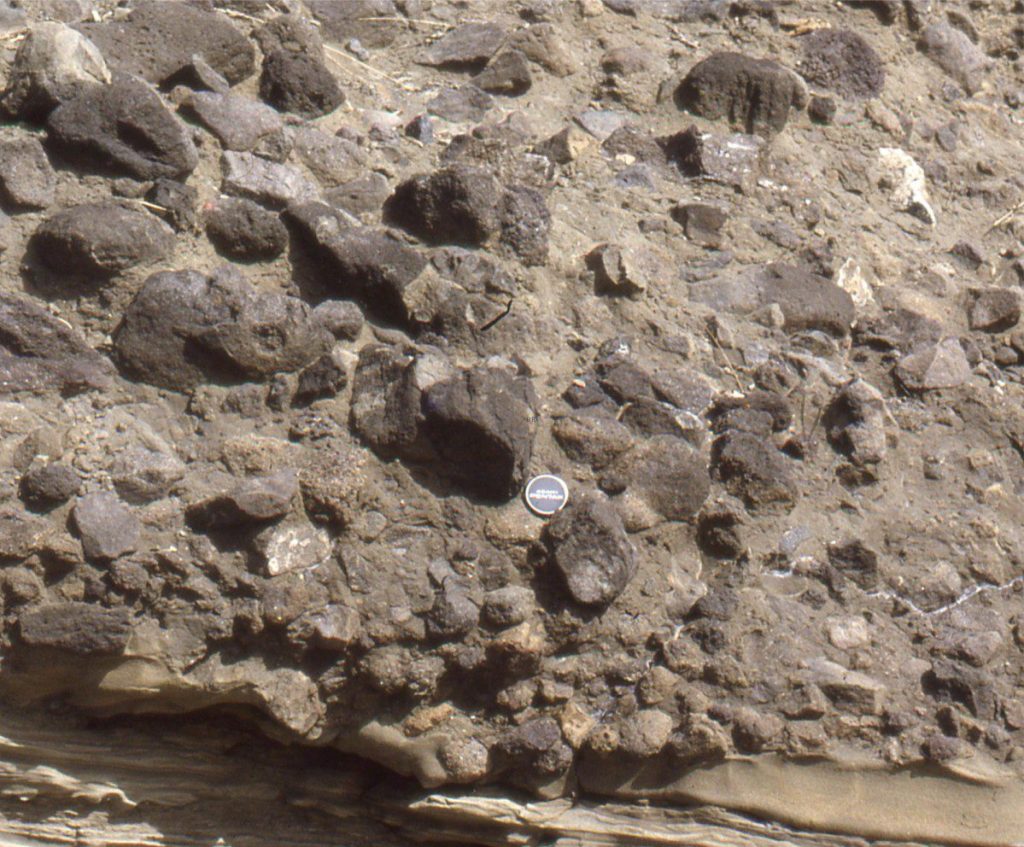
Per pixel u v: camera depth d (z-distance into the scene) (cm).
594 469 376
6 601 354
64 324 367
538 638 368
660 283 400
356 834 379
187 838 372
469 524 369
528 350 385
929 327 406
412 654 365
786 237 412
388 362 373
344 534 365
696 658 372
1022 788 376
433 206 390
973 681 377
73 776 364
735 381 392
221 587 360
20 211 374
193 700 362
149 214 375
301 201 387
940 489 394
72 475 356
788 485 383
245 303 370
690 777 374
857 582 382
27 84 381
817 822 374
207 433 367
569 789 375
